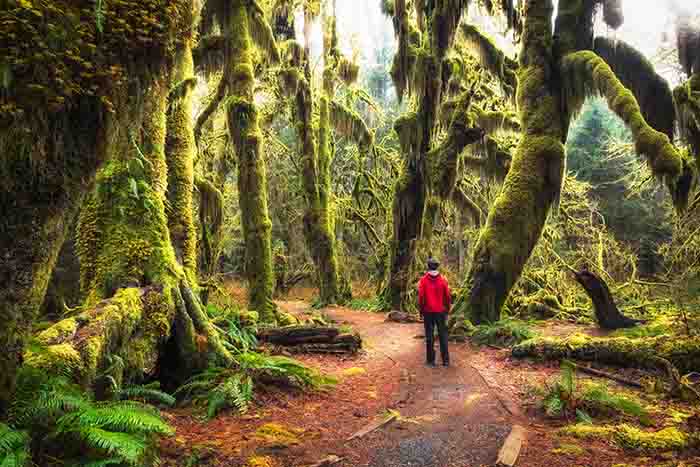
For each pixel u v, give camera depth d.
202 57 14.02
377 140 35.66
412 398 6.84
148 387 5.36
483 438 5.27
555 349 8.74
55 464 3.15
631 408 5.70
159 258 6.58
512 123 19.83
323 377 7.23
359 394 6.98
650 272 27.59
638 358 7.82
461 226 28.05
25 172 2.95
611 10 13.98
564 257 23.70
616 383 7.32
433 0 17.38
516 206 13.02
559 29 14.27
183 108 8.88
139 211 6.70
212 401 5.64
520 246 12.88
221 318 9.71
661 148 10.57
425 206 18.17
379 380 7.84
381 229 30.94
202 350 6.61
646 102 13.95
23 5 2.92
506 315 17.28
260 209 13.87
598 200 30.52
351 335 9.87
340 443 5.03
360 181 26.81
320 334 9.84
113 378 4.59
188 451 4.40
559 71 13.75
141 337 5.74
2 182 2.86
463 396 6.89
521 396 6.80
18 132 2.87
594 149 32.31
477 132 17.33
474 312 12.69
